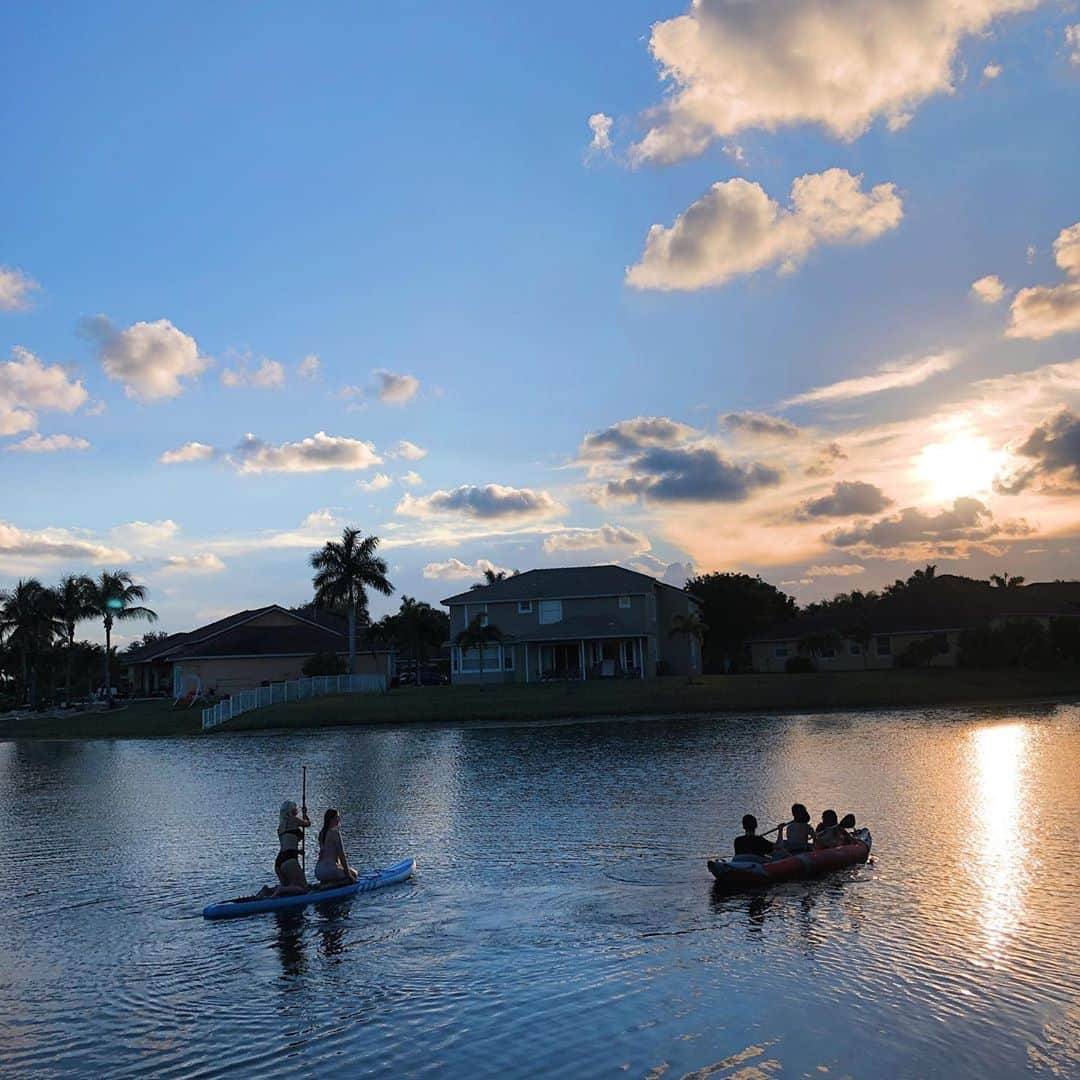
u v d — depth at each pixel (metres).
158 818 28.77
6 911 18.45
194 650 83.38
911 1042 11.20
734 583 107.75
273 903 17.77
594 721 53.97
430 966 14.34
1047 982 12.76
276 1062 11.33
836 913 16.12
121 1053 11.77
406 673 91.56
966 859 19.42
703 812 25.78
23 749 55.44
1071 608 86.00
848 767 32.88
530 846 22.31
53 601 92.38
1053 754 34.06
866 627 82.69
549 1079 10.58
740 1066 10.75
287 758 43.06
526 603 80.25
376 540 81.06
